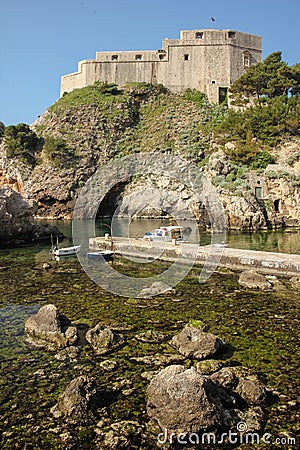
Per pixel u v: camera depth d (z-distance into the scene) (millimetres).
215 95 86188
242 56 88250
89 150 78250
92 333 12953
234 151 58562
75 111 84688
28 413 9062
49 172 74062
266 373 10828
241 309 16766
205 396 8367
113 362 11422
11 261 29234
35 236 41375
